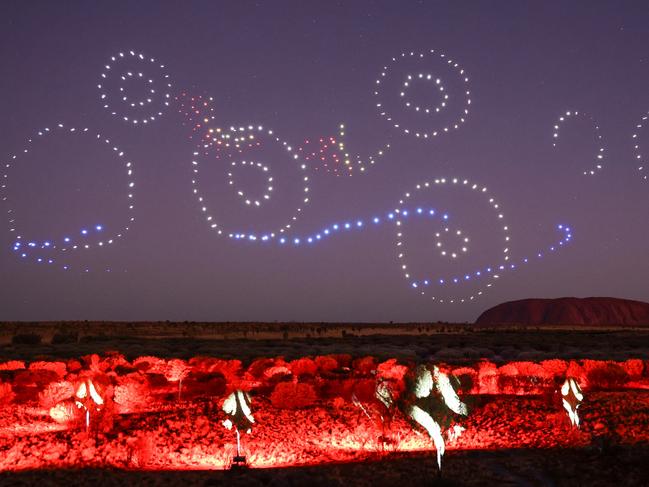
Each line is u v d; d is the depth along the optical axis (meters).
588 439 11.65
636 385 20.53
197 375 22.88
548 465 9.87
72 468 10.05
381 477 9.20
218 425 13.37
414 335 76.31
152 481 9.20
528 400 16.30
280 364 23.36
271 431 12.86
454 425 11.91
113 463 10.43
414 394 9.01
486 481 8.97
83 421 13.41
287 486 8.77
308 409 15.30
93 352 37.78
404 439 11.98
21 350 39.84
